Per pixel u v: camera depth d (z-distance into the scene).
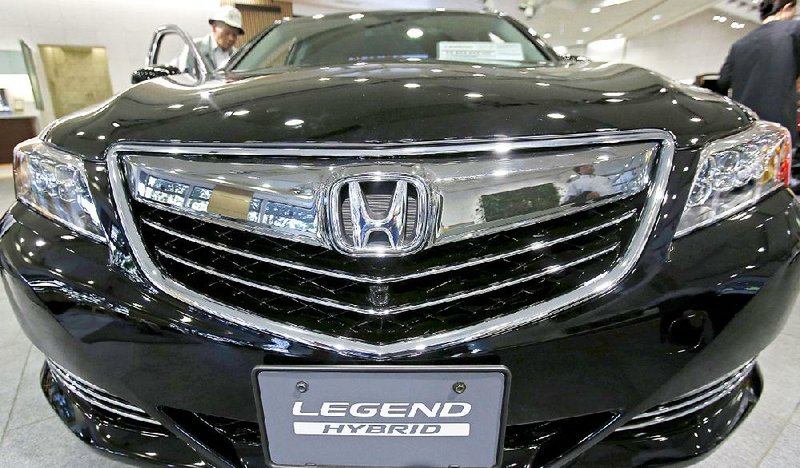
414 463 0.67
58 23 7.21
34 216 0.77
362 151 0.62
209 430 0.73
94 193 0.69
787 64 2.75
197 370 0.65
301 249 0.64
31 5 7.00
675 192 0.66
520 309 0.62
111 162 0.69
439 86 0.73
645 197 0.66
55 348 0.73
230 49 3.21
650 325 0.63
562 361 0.63
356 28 1.61
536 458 0.69
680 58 17.47
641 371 0.65
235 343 0.63
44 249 0.71
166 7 7.92
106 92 7.73
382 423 0.65
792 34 2.71
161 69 1.42
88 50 7.48
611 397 0.66
